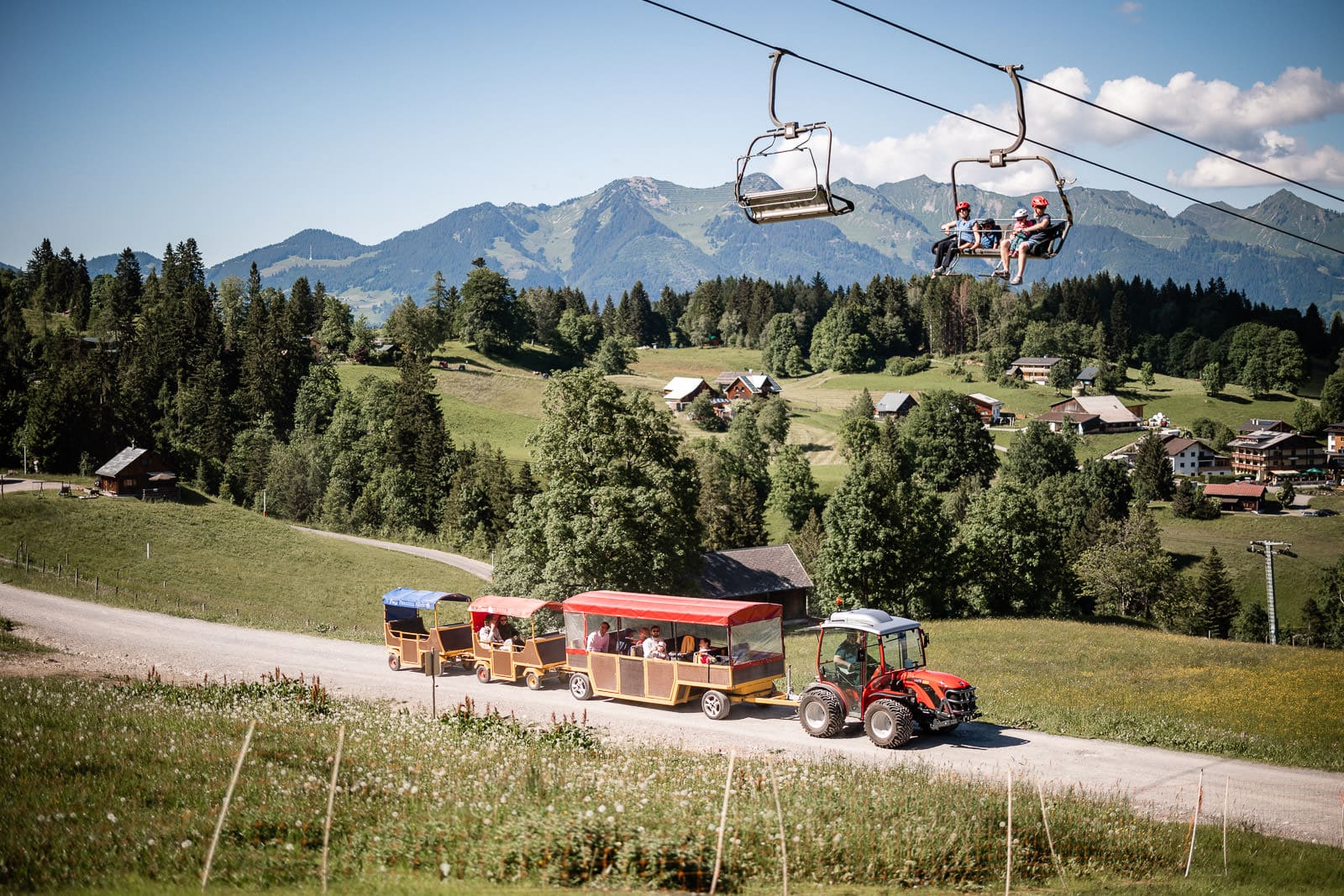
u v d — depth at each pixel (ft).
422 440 408.05
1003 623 175.52
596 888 42.42
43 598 171.12
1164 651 139.23
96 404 423.64
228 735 70.23
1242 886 52.16
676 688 93.25
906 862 48.91
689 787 59.36
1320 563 337.52
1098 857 55.11
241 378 502.79
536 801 53.21
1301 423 588.50
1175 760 81.25
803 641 164.55
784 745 82.12
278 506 391.86
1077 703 102.58
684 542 183.01
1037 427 467.93
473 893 40.27
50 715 72.84
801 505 383.65
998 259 49.32
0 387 445.78
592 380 175.94
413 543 361.10
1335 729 90.38
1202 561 341.82
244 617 172.35
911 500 220.02
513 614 107.04
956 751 81.76
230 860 43.62
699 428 554.46
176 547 255.09
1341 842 62.80
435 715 85.61
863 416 536.83
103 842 45.01
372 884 41.22
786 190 44.27
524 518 171.53
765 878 46.16
